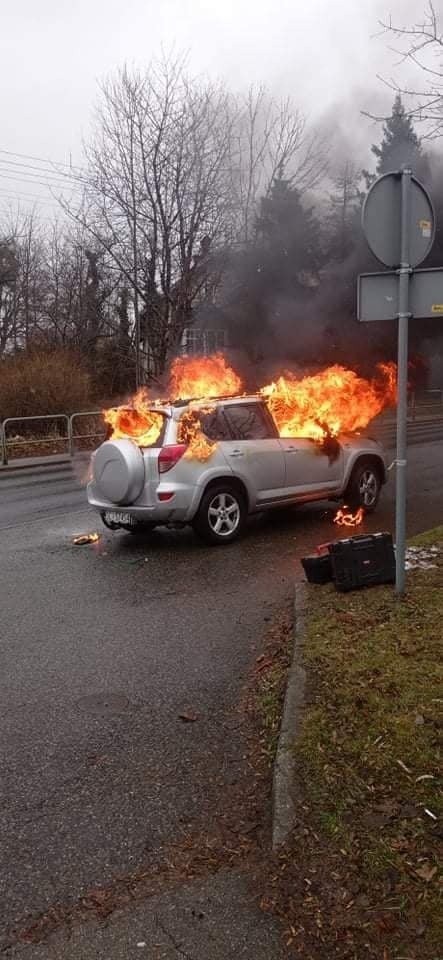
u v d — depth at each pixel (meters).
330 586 5.79
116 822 3.11
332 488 9.05
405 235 4.89
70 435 17.77
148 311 22.06
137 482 7.76
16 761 3.64
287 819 2.91
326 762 3.23
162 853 2.90
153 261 21.19
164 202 21.08
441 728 3.42
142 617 5.78
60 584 6.76
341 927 2.41
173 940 2.44
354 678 4.00
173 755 3.66
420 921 2.38
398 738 3.36
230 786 3.35
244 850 2.88
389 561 5.69
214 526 8.02
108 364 27.86
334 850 2.72
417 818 2.82
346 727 3.50
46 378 19.92
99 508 8.16
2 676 4.70
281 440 8.60
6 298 34.59
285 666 4.55
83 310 29.70
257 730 3.87
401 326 5.04
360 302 5.09
